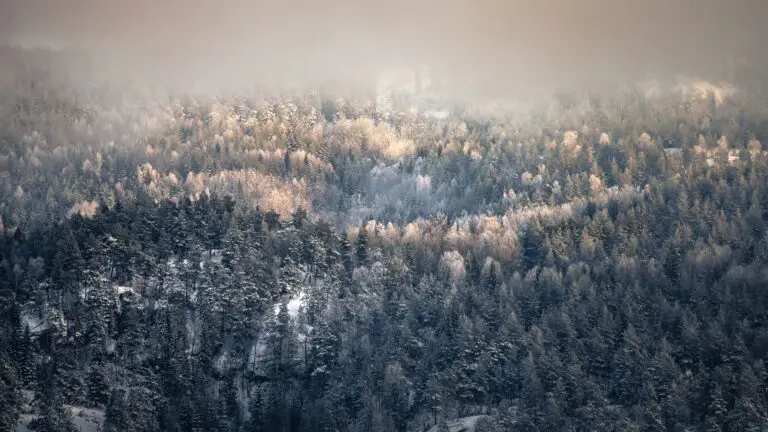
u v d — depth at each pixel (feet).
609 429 454.40
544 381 500.74
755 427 437.99
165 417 476.95
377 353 539.29
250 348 545.44
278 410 503.61
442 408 491.72
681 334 530.68
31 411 444.14
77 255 558.56
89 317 527.40
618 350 521.65
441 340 547.49
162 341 529.86
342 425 490.49
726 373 474.90
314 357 538.47
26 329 490.08
